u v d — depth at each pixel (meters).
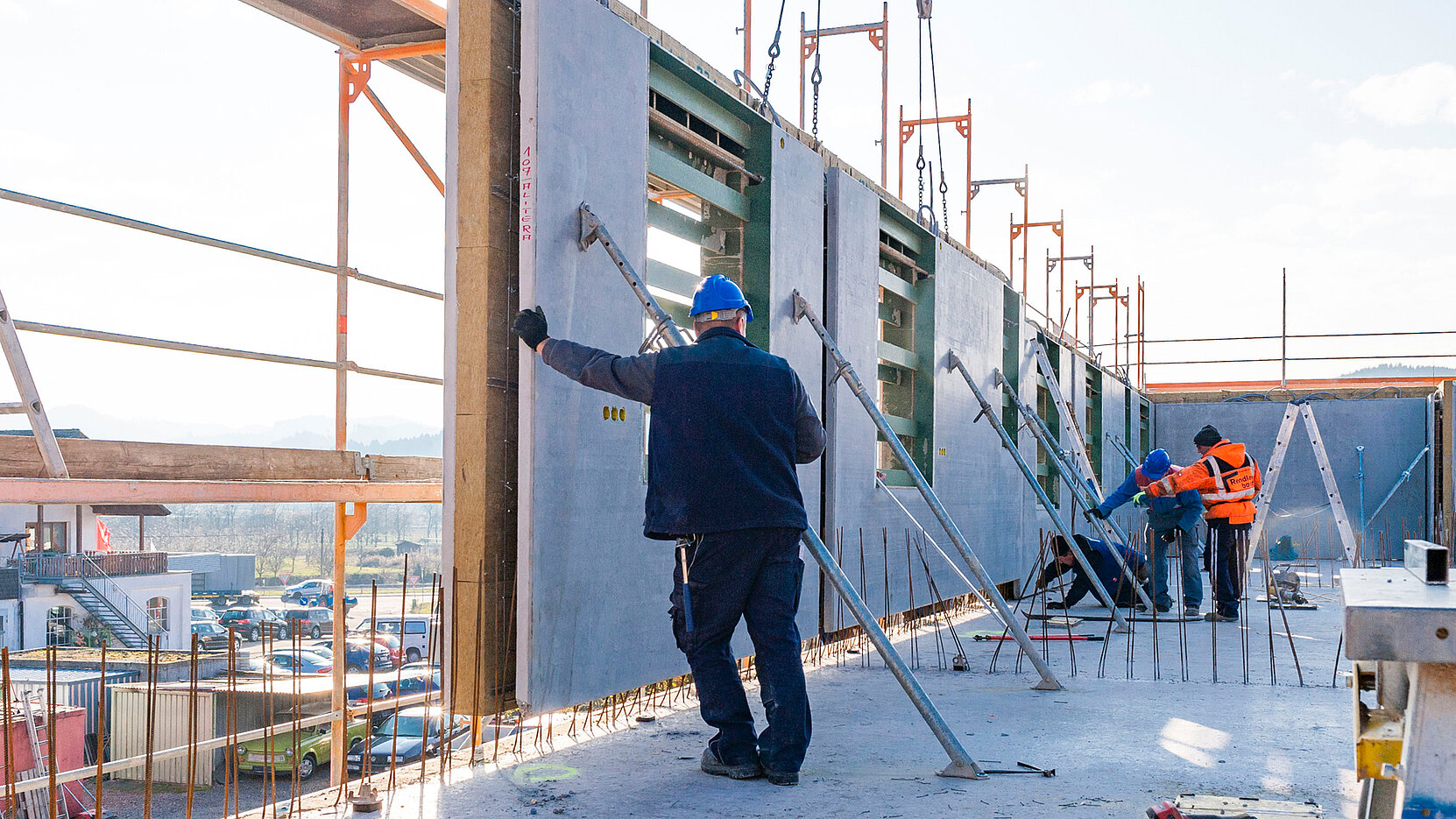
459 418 3.40
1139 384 21.55
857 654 5.74
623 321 3.81
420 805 2.76
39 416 3.29
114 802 11.24
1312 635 6.69
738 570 2.92
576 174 3.56
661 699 4.45
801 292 5.43
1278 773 3.10
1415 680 1.61
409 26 5.73
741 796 2.82
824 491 5.71
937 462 7.58
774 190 5.12
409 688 13.97
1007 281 10.27
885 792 2.87
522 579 3.32
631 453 3.88
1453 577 2.06
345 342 5.79
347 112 5.88
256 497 4.51
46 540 24.30
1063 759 3.28
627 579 3.84
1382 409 17.81
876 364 6.36
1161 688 4.63
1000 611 4.64
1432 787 1.60
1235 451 7.52
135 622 24.72
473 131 3.43
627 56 3.90
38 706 6.30
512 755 3.38
